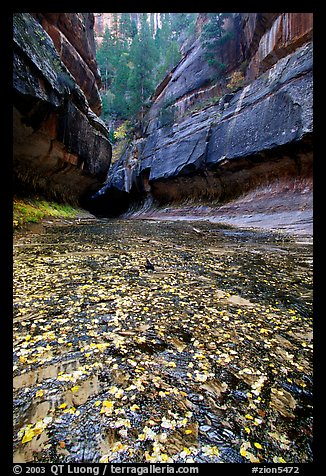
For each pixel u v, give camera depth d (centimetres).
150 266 680
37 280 536
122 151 5012
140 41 4547
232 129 2295
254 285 576
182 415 215
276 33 2184
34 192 1680
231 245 1085
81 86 2475
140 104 4491
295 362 296
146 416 212
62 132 1636
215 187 2628
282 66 1966
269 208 1795
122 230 1494
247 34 2791
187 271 674
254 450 189
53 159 1720
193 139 2852
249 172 2152
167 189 3369
